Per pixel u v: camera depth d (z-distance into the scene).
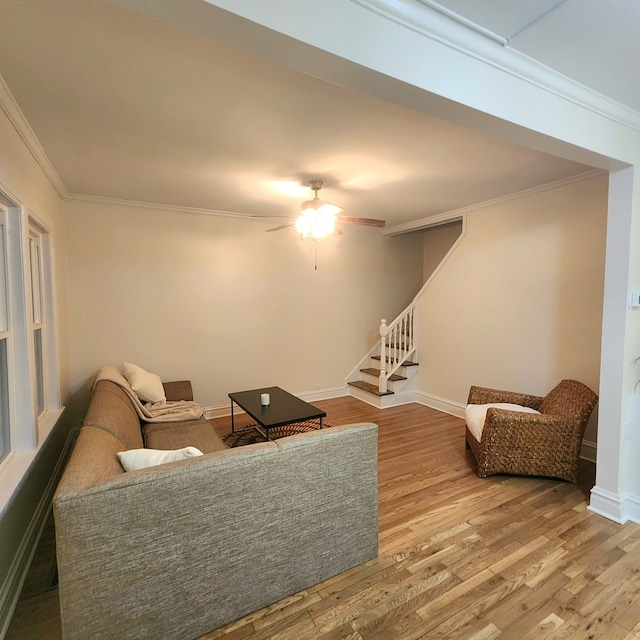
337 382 5.50
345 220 3.62
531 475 2.97
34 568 2.01
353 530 1.94
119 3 1.00
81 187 3.47
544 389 3.62
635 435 2.39
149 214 4.10
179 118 2.15
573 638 1.56
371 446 1.97
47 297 2.90
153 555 1.44
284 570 1.74
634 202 2.29
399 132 2.34
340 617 1.66
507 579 1.88
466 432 3.52
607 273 2.41
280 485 1.70
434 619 1.65
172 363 4.31
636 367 2.42
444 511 2.50
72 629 1.33
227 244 4.55
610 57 1.67
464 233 4.40
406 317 5.25
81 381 3.85
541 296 3.62
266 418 3.15
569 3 1.35
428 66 1.44
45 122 2.18
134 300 4.07
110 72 1.71
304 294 5.14
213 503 1.54
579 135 1.97
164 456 1.68
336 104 2.00
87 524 1.32
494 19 1.44
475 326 4.31
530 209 3.68
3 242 1.99
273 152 2.65
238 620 1.64
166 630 1.48
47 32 1.43
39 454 2.27
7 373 1.98
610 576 1.91
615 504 2.40
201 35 1.15
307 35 1.17
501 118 1.67
